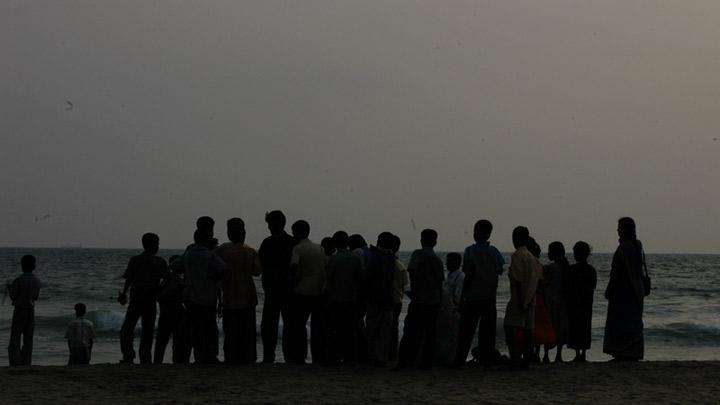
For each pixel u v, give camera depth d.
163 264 12.88
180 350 12.93
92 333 15.22
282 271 12.26
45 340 28.09
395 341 13.16
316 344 12.66
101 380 10.45
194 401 9.14
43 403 8.92
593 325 35.53
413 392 9.88
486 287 11.59
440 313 12.30
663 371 11.82
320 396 9.54
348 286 11.95
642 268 13.13
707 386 10.61
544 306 12.76
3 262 121.44
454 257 12.81
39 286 13.83
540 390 10.13
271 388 10.03
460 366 11.92
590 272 13.17
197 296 11.81
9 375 10.80
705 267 137.38
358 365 12.26
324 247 13.09
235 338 12.09
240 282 12.02
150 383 10.28
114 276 80.38
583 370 11.87
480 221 11.78
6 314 38.38
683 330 31.88
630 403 9.36
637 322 13.05
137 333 30.42
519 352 12.09
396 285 12.34
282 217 12.41
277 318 12.38
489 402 9.27
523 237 11.78
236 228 12.12
